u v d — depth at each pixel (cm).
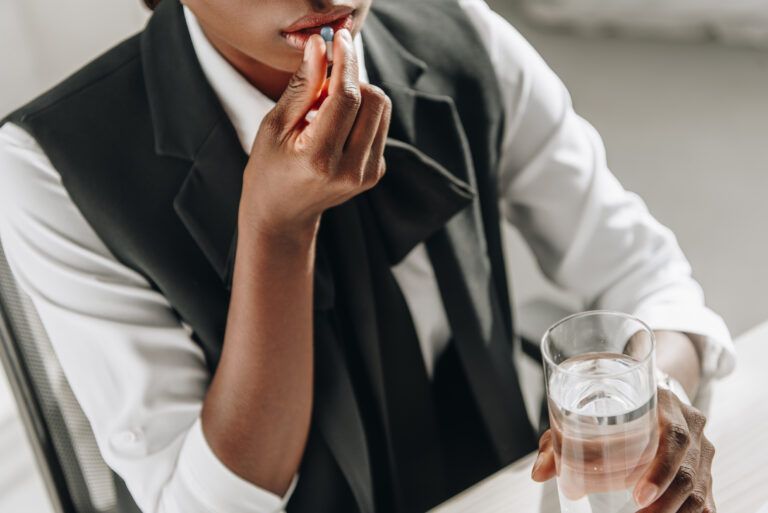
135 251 99
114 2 155
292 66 87
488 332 111
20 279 100
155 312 102
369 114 78
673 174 286
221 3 83
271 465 97
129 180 98
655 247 118
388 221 104
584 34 377
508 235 208
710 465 84
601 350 77
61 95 100
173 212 99
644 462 73
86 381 100
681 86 329
